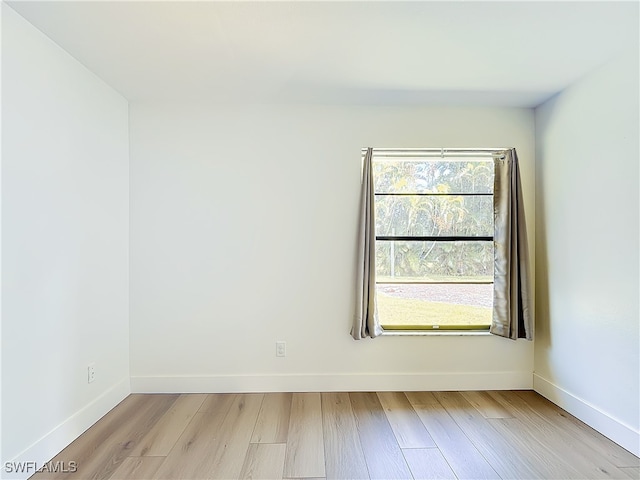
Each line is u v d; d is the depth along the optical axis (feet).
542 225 9.00
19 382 5.72
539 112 9.16
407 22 5.76
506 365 9.36
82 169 7.24
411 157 9.41
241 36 6.18
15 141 5.64
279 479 5.79
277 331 9.18
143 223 9.04
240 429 7.31
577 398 7.82
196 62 7.09
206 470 6.00
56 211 6.53
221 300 9.13
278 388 9.18
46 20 5.75
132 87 8.22
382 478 5.82
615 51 6.61
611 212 6.93
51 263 6.41
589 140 7.46
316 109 9.23
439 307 9.53
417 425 7.49
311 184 9.21
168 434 7.12
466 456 6.40
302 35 6.15
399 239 9.53
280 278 9.18
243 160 9.15
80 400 7.16
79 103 7.13
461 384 9.32
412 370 9.31
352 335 9.03
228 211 9.13
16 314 5.66
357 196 9.23
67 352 6.81
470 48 6.55
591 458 6.35
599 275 7.22
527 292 8.91
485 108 9.34
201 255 9.10
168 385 9.05
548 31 6.00
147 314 9.05
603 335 7.13
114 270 8.39
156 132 9.04
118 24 5.84
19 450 5.70
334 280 9.23
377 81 7.91
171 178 9.07
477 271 9.55
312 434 7.13
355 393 9.13
